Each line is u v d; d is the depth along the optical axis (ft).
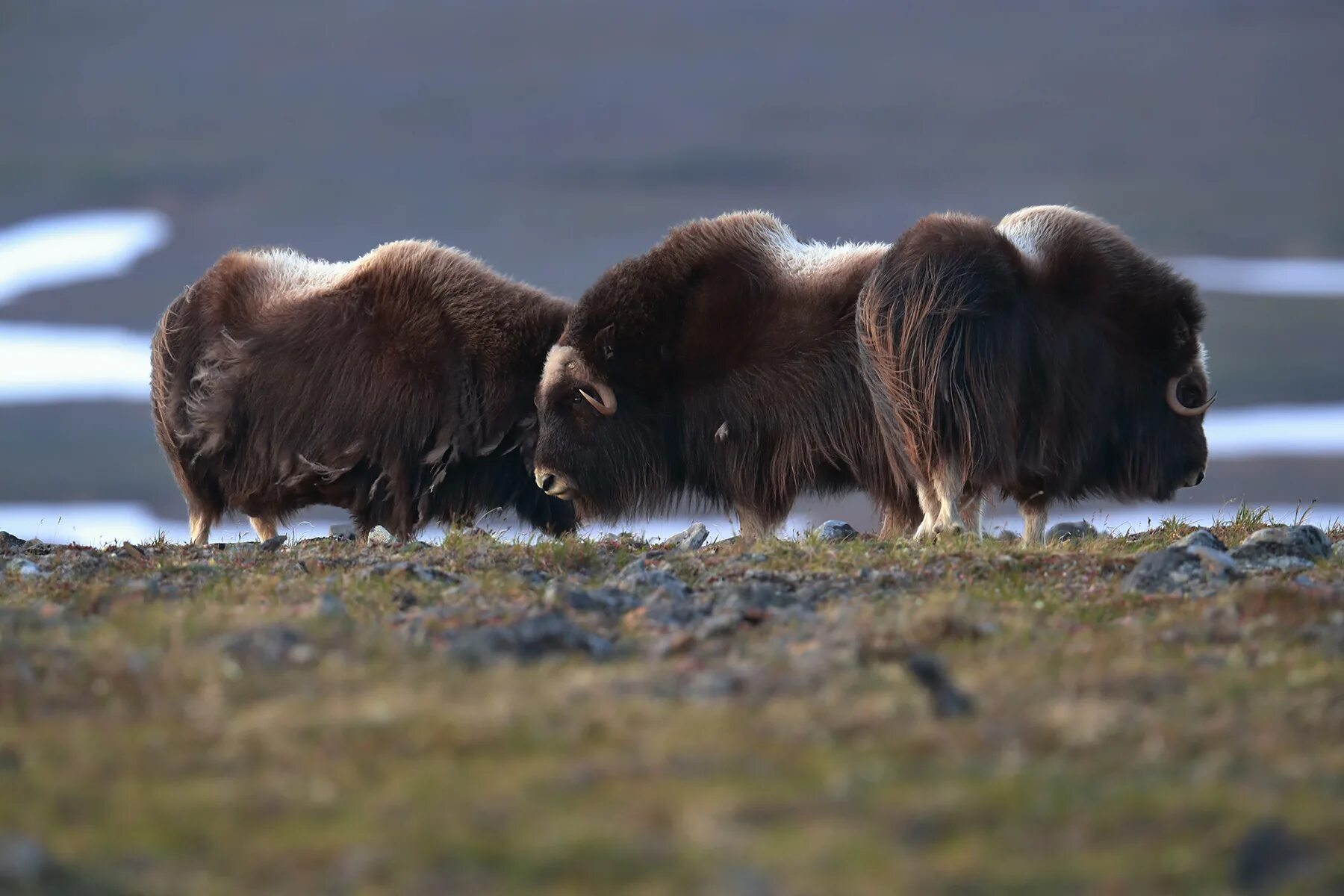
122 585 93.30
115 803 53.21
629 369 130.52
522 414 139.03
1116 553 107.86
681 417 130.93
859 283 126.00
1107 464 123.54
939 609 77.66
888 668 67.92
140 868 48.29
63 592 92.68
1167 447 123.03
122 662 69.97
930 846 49.62
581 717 60.29
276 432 141.49
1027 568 100.48
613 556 108.17
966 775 54.95
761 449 128.67
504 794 52.60
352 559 105.91
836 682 65.51
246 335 143.02
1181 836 50.29
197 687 66.64
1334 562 103.30
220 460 145.07
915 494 124.57
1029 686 65.92
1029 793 52.85
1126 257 120.78
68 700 66.08
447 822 50.42
